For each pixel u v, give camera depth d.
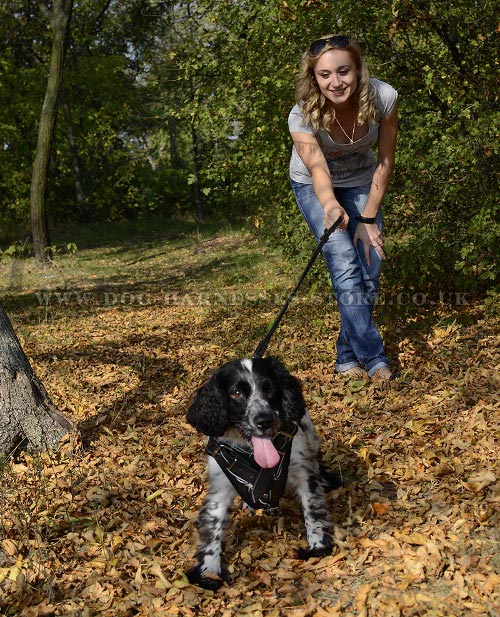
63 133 28.11
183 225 27.19
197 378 6.65
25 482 4.52
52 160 28.92
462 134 6.95
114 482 4.48
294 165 5.67
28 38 25.56
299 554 3.55
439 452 4.36
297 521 3.91
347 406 5.38
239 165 8.95
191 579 3.40
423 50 7.60
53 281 15.48
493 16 7.07
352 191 5.56
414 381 5.62
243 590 3.27
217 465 3.49
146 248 21.08
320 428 5.00
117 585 3.41
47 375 7.08
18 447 4.86
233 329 8.31
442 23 7.29
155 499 4.26
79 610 3.21
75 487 4.40
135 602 3.29
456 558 3.25
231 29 8.65
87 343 8.62
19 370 4.92
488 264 7.04
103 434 5.41
